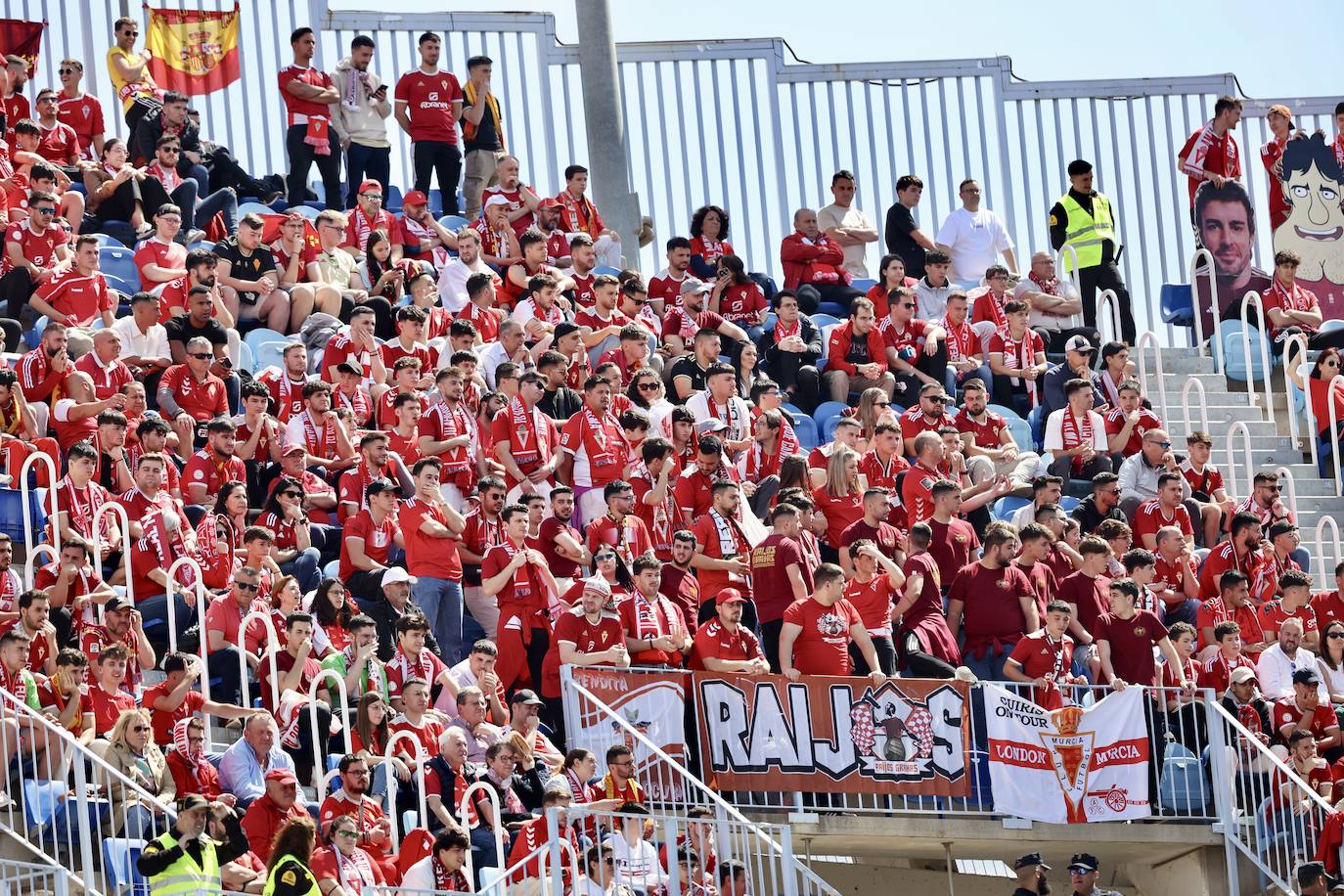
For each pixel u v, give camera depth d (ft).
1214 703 172.55
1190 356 248.11
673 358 221.05
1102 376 222.48
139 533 163.02
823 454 194.08
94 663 148.15
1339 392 228.43
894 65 284.61
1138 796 169.78
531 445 187.32
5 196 210.18
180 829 127.75
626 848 142.41
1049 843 173.88
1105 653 173.37
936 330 226.38
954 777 166.20
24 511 159.22
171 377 185.88
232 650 155.12
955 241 257.14
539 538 176.65
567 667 159.63
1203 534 206.08
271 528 171.63
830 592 166.40
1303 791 171.01
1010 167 285.23
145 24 261.85
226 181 241.14
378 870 137.59
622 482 179.32
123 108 246.27
